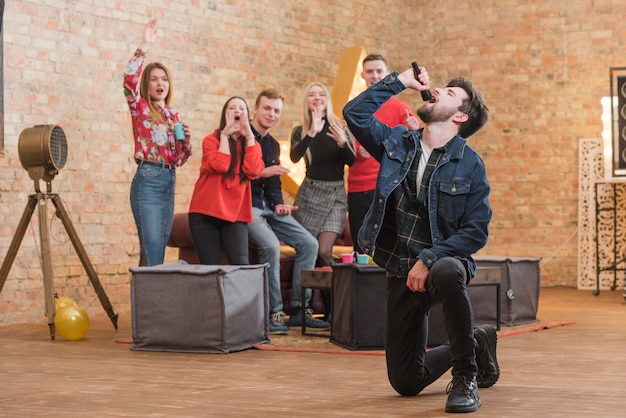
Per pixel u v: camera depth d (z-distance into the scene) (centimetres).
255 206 687
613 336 641
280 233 700
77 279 805
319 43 1070
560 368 491
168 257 902
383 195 378
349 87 1000
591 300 944
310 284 641
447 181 373
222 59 948
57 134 669
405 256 382
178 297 573
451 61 1154
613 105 1046
